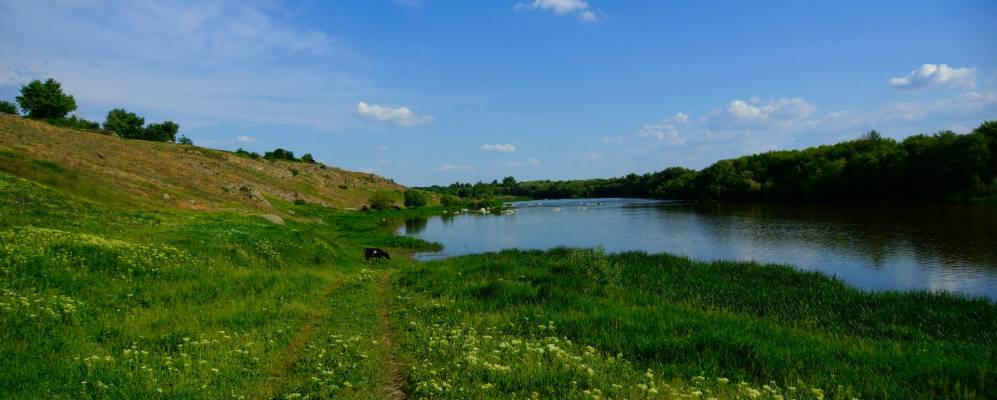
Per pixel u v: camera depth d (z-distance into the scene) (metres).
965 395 8.02
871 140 103.38
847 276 28.72
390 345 11.48
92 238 19.42
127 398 7.55
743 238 47.34
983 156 68.19
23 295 12.36
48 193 30.88
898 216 58.84
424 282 21.17
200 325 12.40
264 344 11.05
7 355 8.98
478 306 15.38
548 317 13.66
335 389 8.29
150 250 19.64
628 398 7.74
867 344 12.49
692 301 18.53
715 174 128.25
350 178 174.75
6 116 53.66
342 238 51.84
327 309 15.64
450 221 88.31
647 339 11.26
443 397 7.82
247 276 19.20
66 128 60.75
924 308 17.30
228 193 62.03
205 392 8.09
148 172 55.53
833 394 8.38
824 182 94.38
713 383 8.68
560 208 120.38
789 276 23.47
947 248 36.03
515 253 33.19
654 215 83.00
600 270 22.88
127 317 12.51
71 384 7.90
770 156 126.00
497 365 8.92
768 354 9.98
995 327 15.12
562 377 8.54
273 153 168.12
